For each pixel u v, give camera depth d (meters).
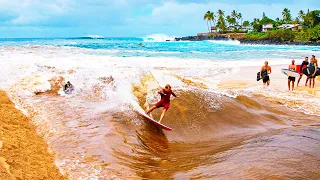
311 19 125.31
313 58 16.84
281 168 5.71
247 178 5.32
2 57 20.53
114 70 15.24
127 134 7.80
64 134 7.52
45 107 9.66
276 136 8.17
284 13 172.12
